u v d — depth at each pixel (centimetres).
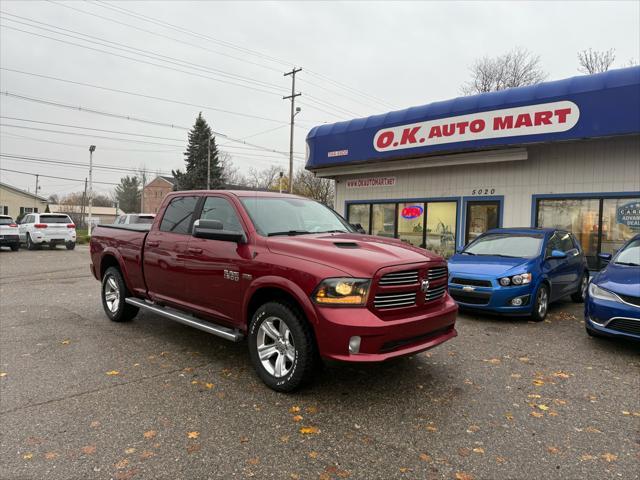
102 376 448
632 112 932
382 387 427
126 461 295
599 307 560
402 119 1334
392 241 479
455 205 1331
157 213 592
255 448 313
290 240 431
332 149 1523
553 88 1048
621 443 328
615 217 1045
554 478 283
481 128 1160
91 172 3641
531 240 805
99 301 847
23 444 315
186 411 370
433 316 410
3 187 5222
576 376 466
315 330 373
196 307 502
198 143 6194
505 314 702
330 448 315
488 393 417
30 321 678
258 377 448
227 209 494
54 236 2259
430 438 331
